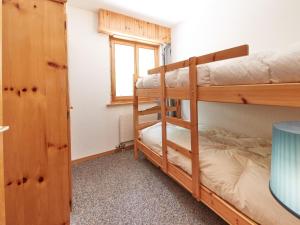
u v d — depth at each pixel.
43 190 1.09
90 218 1.55
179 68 1.70
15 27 0.96
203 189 1.44
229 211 1.19
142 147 2.64
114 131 3.20
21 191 1.02
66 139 1.16
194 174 1.50
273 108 1.99
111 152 3.15
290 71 0.87
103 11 2.76
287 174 0.47
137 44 3.41
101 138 3.05
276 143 0.52
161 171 2.43
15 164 1.00
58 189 1.15
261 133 2.11
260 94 1.00
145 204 1.73
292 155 0.45
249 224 1.03
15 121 0.99
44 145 1.08
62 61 1.12
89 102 2.90
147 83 2.37
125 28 2.97
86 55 2.83
